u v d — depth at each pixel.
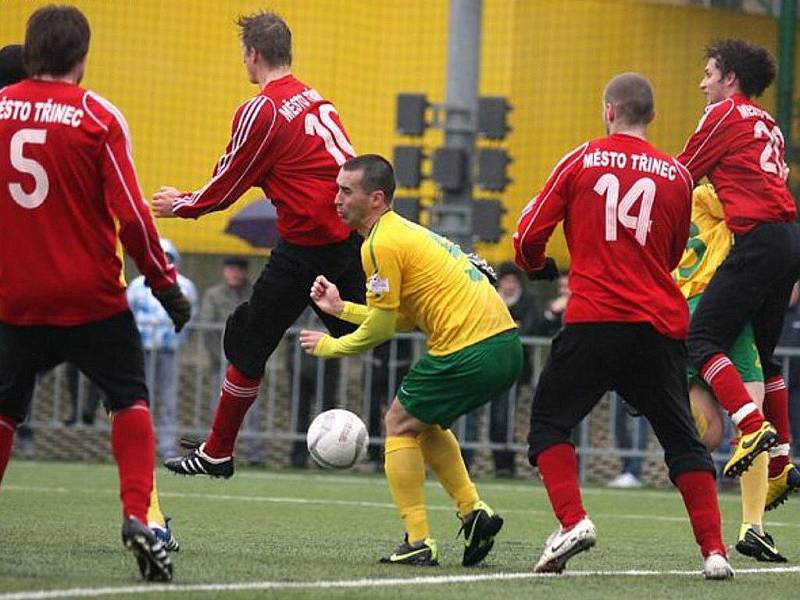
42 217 20.47
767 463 27.16
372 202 24.42
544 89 71.06
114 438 20.98
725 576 23.22
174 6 70.69
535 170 71.06
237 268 52.69
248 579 21.77
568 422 23.11
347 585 21.23
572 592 21.30
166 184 70.94
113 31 70.12
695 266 28.70
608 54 70.12
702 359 26.62
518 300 51.34
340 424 26.03
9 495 37.44
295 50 70.00
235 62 71.44
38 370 21.39
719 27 66.50
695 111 68.69
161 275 20.77
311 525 32.59
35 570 21.92
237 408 27.64
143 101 70.62
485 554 24.80
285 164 27.02
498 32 71.38
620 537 31.80
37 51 20.70
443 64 70.25
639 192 22.81
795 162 55.50
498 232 50.53
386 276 24.02
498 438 49.97
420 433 24.89
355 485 44.75
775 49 62.62
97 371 21.05
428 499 40.59
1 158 20.50
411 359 50.44
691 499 23.41
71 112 20.41
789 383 48.81
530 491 44.47
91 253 20.64
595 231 22.88
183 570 22.67
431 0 70.38
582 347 22.86
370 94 70.81
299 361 51.16
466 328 24.16
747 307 26.84
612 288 22.73
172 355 50.84
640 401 23.41
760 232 26.89
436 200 53.44
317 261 27.33
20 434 52.88
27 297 20.61
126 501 20.66
